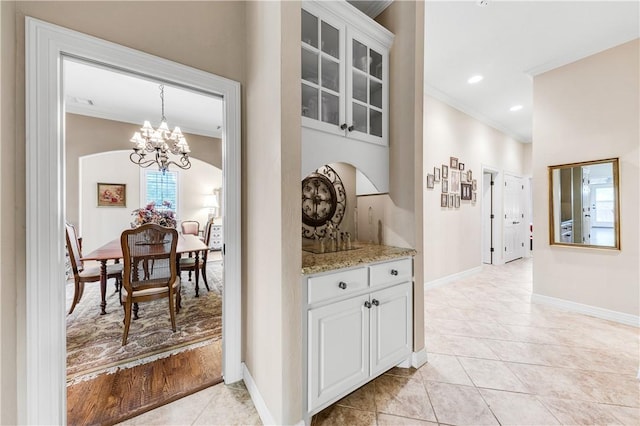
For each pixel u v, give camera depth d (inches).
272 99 50.7
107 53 49.8
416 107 73.6
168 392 62.1
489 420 54.4
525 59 113.7
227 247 65.0
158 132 125.0
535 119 123.3
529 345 83.8
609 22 90.9
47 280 44.9
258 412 56.7
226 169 64.9
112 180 229.0
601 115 104.1
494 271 183.3
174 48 57.6
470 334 91.5
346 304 57.9
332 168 87.7
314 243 82.9
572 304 111.8
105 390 62.2
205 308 111.4
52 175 45.1
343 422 54.2
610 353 78.5
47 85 44.6
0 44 38.5
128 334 88.3
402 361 70.8
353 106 72.0
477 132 177.2
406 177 75.2
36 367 44.1
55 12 45.8
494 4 83.4
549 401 59.3
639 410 56.3
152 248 85.0
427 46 104.6
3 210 39.8
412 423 53.9
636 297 96.7
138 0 53.6
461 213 164.7
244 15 68.1
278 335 48.8
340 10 65.9
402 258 70.6
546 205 119.5
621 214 99.8
